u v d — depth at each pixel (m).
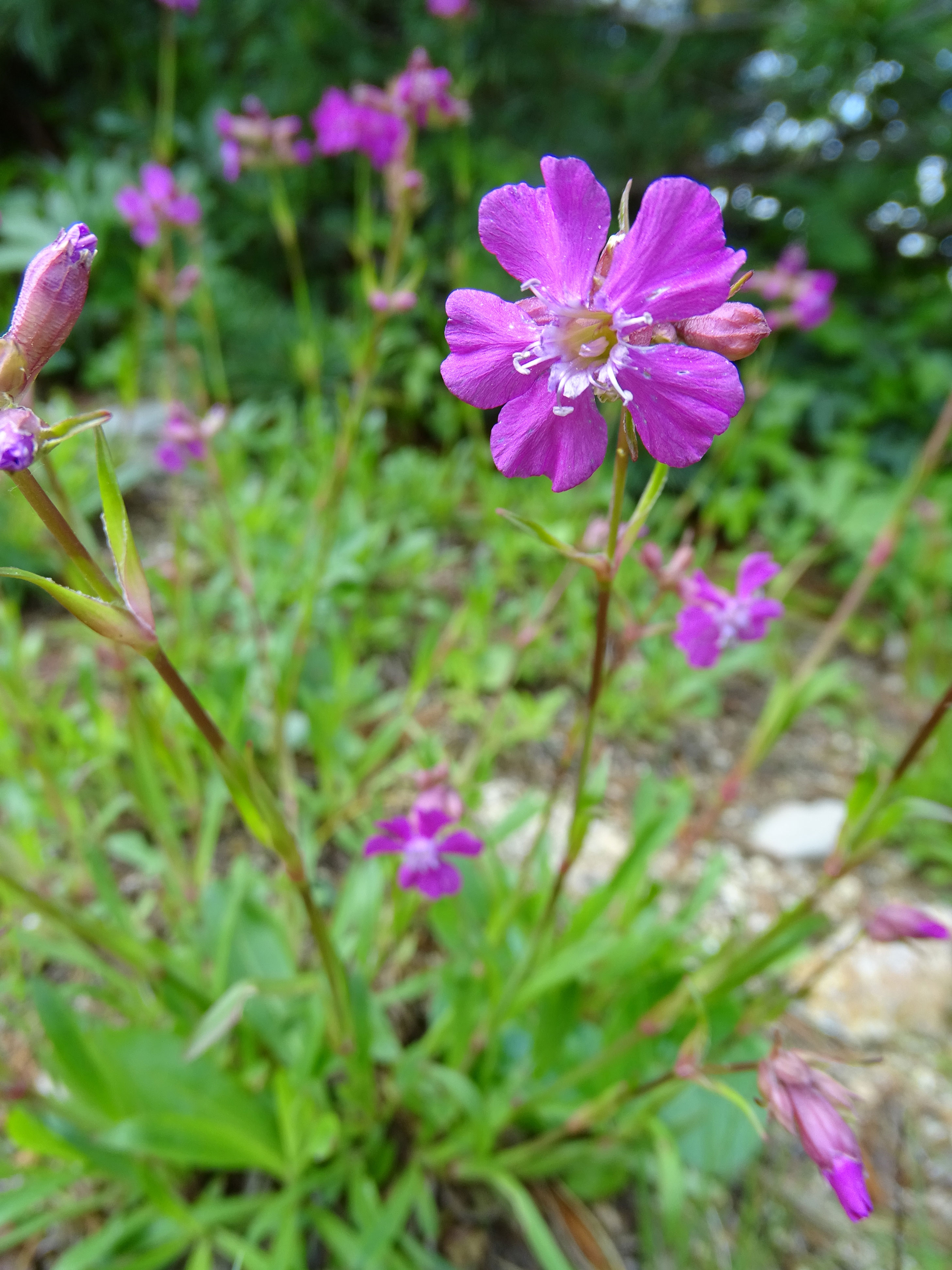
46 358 0.07
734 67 0.49
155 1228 0.11
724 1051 0.11
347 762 0.19
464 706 0.22
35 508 0.07
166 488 0.29
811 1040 0.16
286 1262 0.11
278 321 0.36
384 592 0.25
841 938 0.19
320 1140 0.11
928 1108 0.16
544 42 0.41
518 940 0.15
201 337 0.33
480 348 0.07
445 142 0.37
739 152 0.48
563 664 0.24
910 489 0.17
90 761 0.16
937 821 0.21
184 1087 0.11
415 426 0.36
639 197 0.45
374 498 0.29
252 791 0.08
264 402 0.34
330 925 0.15
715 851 0.20
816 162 0.46
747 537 0.36
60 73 0.41
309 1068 0.11
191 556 0.25
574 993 0.11
